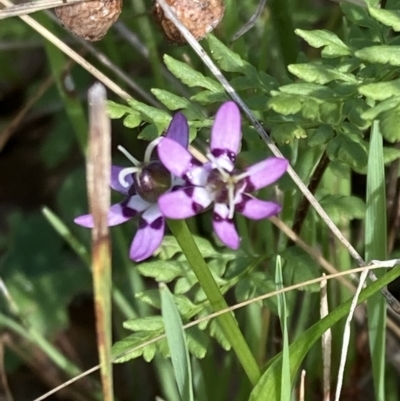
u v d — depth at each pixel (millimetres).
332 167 366
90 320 509
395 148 358
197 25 341
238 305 323
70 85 396
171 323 309
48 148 554
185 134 312
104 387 307
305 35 336
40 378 446
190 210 303
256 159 354
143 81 458
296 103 317
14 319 484
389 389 402
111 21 341
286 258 357
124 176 315
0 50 596
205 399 383
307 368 383
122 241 407
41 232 536
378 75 332
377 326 345
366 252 341
